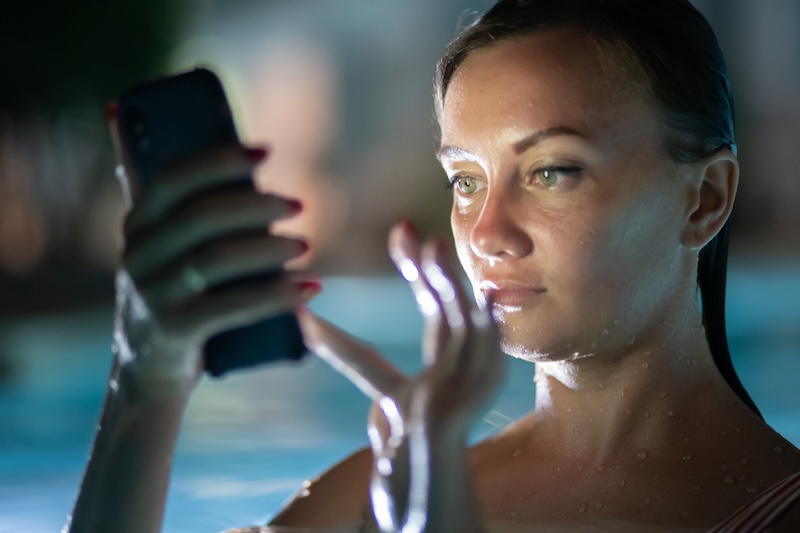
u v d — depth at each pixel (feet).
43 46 48.14
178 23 52.75
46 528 11.32
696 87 5.45
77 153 51.44
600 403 5.65
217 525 11.16
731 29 63.93
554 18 5.36
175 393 3.87
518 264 5.16
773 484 5.17
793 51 62.75
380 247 66.64
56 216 51.37
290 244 3.35
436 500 3.53
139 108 3.70
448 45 6.24
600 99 5.19
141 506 4.08
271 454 15.64
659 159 5.33
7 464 15.62
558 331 5.19
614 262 5.20
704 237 5.57
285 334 3.72
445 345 3.64
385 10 71.61
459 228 5.55
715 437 5.48
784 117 61.87
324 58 72.64
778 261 53.16
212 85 3.74
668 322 5.55
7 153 49.73
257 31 73.41
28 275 46.47
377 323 37.09
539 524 5.41
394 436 3.85
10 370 26.37
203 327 3.41
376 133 70.85
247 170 3.35
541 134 5.14
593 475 5.57
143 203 3.37
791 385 21.31
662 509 5.25
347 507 6.06
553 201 5.13
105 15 48.52
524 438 6.14
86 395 23.00
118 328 3.74
